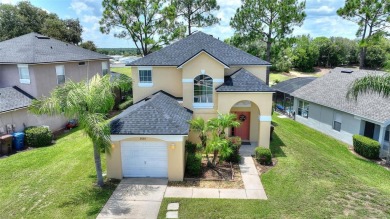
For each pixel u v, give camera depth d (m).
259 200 14.23
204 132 18.05
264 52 44.62
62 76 28.41
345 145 25.98
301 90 35.03
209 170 17.81
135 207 13.50
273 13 36.53
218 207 13.55
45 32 54.47
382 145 22.64
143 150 16.47
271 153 20.45
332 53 94.06
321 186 15.86
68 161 19.05
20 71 25.47
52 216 12.66
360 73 30.95
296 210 13.35
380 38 39.75
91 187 15.37
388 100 24.00
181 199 14.26
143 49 45.25
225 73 23.47
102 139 14.09
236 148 19.14
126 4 41.59
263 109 20.80
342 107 26.58
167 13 43.97
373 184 16.94
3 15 54.75
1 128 21.56
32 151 21.22
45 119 25.78
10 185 15.52
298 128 31.09
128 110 20.00
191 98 21.67
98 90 14.79
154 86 23.67
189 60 20.88
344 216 12.88
